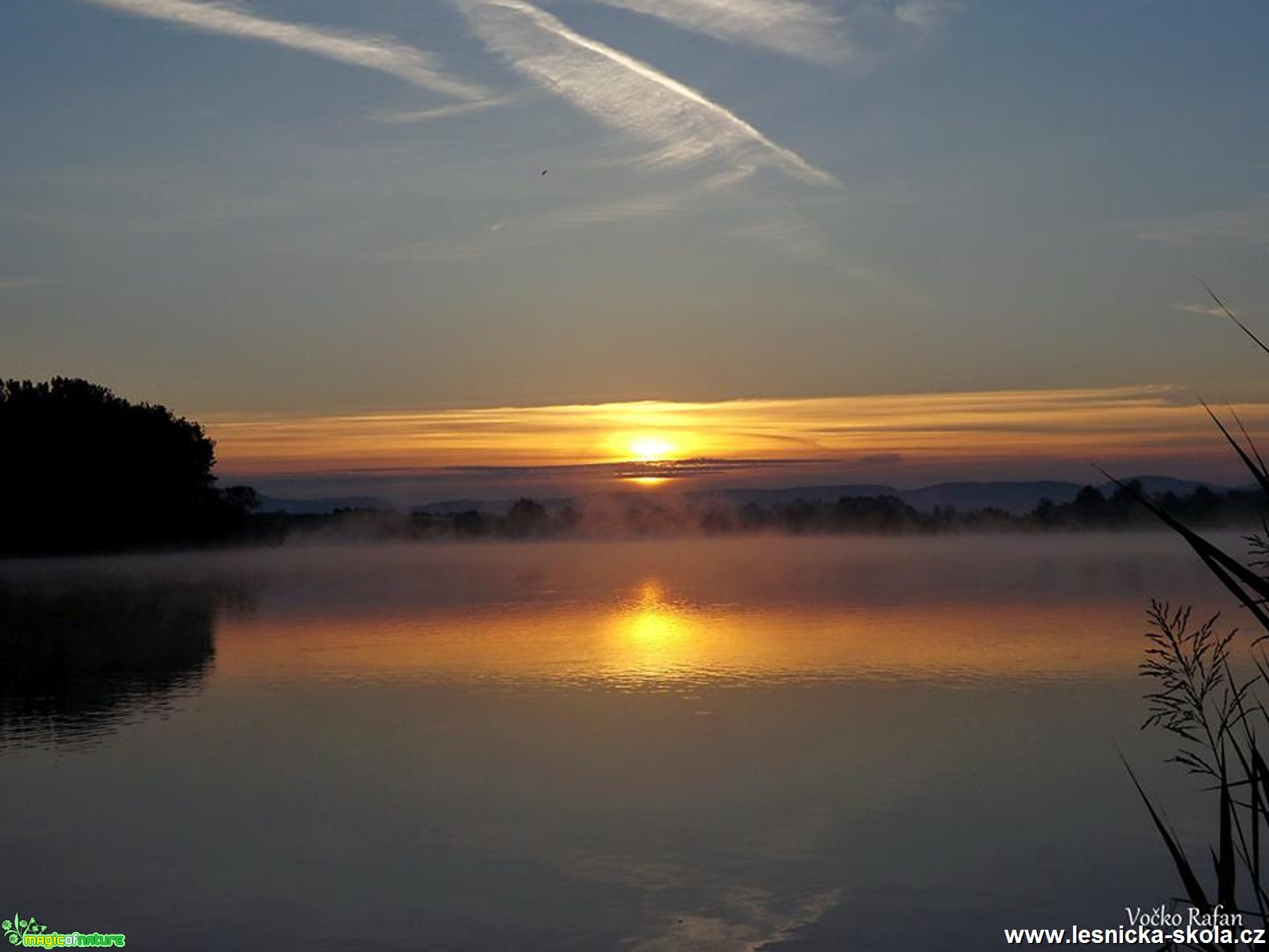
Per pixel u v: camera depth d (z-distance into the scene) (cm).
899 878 1761
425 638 5491
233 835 2055
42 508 9631
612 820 2125
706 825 2084
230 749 2841
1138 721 3062
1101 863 1808
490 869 1842
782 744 2819
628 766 2583
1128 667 4156
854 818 2112
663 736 2952
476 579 10675
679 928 1575
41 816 2192
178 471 10506
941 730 2986
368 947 1521
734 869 1822
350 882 1786
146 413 10250
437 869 1850
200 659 4778
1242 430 315
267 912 1648
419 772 2553
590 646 5075
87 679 4172
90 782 2481
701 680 3969
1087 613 6316
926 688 3741
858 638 5262
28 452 9400
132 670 4428
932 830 2025
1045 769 2498
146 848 1984
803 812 2167
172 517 10625
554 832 2047
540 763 2634
